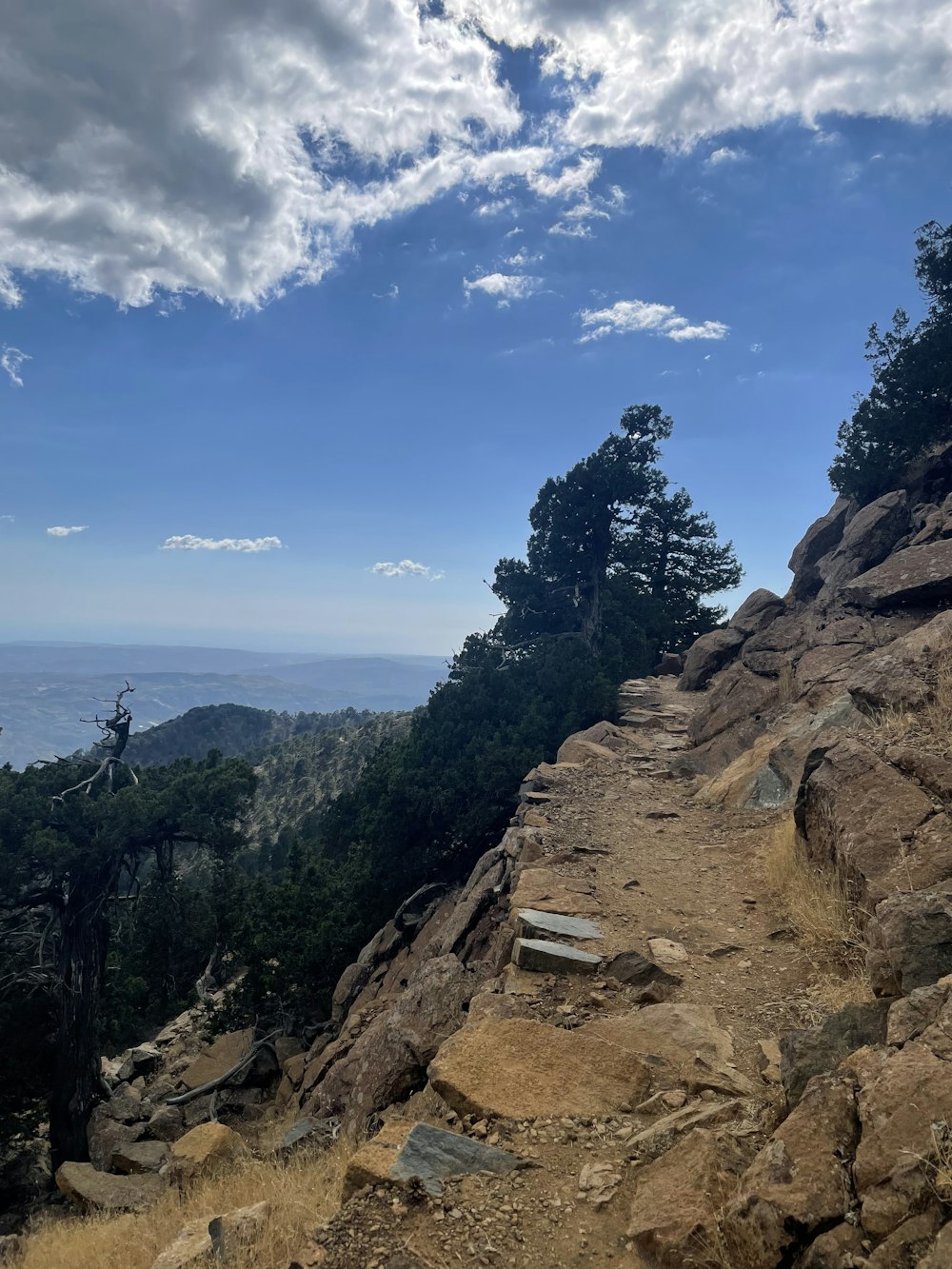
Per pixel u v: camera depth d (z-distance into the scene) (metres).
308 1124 8.54
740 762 14.63
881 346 27.89
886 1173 3.08
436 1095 5.79
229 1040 20.67
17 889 23.20
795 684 17.58
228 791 26.02
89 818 23.61
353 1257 3.87
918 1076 3.42
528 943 7.57
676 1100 4.93
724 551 45.41
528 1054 5.48
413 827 23.56
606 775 16.55
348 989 18.44
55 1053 22.73
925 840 6.77
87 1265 6.36
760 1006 6.41
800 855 8.98
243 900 28.67
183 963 31.78
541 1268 3.62
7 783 23.98
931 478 24.56
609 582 43.34
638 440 43.31
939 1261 2.60
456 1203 4.14
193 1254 4.74
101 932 24.33
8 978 22.59
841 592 20.39
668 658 36.03
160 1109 18.03
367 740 82.06
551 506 44.03
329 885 24.17
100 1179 10.80
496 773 23.50
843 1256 2.90
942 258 26.80
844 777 8.24
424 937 17.19
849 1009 4.42
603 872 10.28
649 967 7.10
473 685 29.03
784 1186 3.25
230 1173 8.01
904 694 9.52
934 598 17.66
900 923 5.18
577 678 28.19
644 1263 3.51
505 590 44.84
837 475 28.72
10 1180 20.89
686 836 12.02
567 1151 4.54
